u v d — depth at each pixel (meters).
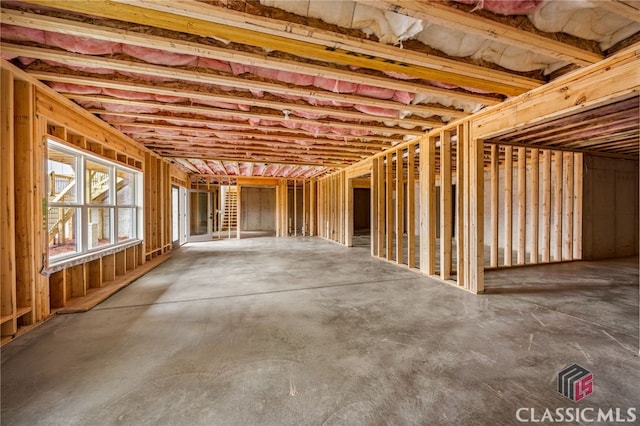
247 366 2.08
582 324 2.84
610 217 6.72
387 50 2.21
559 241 6.14
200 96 3.15
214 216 13.52
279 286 4.26
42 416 1.59
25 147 2.77
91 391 1.80
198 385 1.86
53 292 3.24
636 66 2.20
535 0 1.82
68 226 5.66
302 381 1.91
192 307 3.34
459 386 1.86
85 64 2.49
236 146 5.88
